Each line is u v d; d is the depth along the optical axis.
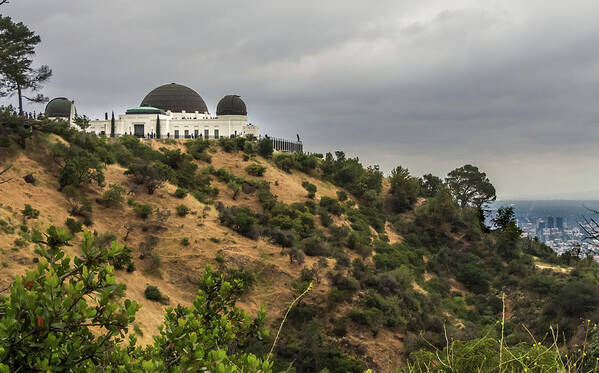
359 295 66.94
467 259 95.44
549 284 78.81
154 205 72.75
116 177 75.56
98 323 7.57
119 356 8.00
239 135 125.44
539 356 7.57
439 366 8.94
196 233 70.12
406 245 96.88
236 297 10.73
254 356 7.76
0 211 53.44
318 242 76.88
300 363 54.59
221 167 102.19
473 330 65.69
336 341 59.09
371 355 58.19
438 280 85.88
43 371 6.55
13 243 49.84
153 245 64.00
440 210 108.69
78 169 67.94
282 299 64.12
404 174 122.50
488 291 85.06
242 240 73.06
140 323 49.72
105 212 66.00
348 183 116.94
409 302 69.06
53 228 7.81
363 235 89.88
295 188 101.75
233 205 87.06
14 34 66.62
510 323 70.38
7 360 6.61
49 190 64.00
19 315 6.75
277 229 78.31
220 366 7.12
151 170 76.56
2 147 66.31
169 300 57.25
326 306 63.91
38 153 69.69
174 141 108.19
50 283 6.90
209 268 10.82
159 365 7.75
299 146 146.62
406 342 59.78
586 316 60.62
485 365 8.54
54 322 6.86
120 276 55.78
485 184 129.38
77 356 7.13
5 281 44.47
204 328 9.34
